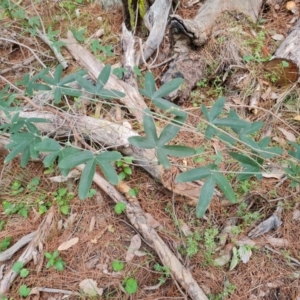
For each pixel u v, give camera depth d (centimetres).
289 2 358
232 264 199
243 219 217
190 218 219
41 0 379
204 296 187
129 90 263
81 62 293
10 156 169
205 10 317
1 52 336
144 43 320
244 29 316
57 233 218
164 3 315
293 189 225
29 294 194
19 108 200
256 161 160
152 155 225
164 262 197
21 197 238
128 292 192
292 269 198
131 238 213
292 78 279
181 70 283
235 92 286
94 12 370
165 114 257
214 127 150
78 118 238
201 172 139
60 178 238
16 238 221
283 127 261
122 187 227
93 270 203
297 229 212
